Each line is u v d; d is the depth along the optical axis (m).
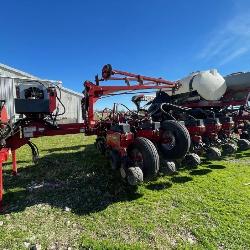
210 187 5.01
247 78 8.65
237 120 8.95
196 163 5.44
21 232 3.50
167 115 6.73
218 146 6.43
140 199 4.52
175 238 3.31
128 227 3.59
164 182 5.29
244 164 6.63
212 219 3.77
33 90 5.57
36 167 6.68
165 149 5.46
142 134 5.19
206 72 8.28
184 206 4.21
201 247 3.11
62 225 3.69
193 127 5.91
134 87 6.24
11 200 4.59
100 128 6.46
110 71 5.85
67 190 5.03
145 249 3.08
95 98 6.00
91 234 3.44
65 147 9.54
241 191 4.79
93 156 7.79
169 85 6.79
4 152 4.44
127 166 4.84
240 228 3.51
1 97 13.28
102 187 5.12
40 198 4.66
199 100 8.40
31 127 5.62
